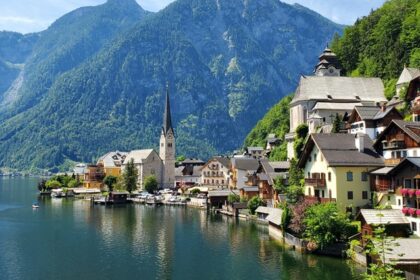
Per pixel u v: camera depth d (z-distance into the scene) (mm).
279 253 84438
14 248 94750
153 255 87875
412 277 54031
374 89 170625
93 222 130375
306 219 81625
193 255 86938
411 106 120000
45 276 74812
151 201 184625
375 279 34469
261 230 111625
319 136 94250
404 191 73812
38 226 123062
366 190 87125
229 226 119875
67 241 101812
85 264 81875
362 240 73625
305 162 101000
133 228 118875
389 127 85750
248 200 143250
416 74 148250
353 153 89625
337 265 72875
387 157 87750
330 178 88625
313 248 81125
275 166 139875
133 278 73312
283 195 118500
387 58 194500
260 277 70875
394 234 71562
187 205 179375
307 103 166875
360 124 113750
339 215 77812
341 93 168625
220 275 73250
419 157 73812
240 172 187875
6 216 144375
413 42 185750
